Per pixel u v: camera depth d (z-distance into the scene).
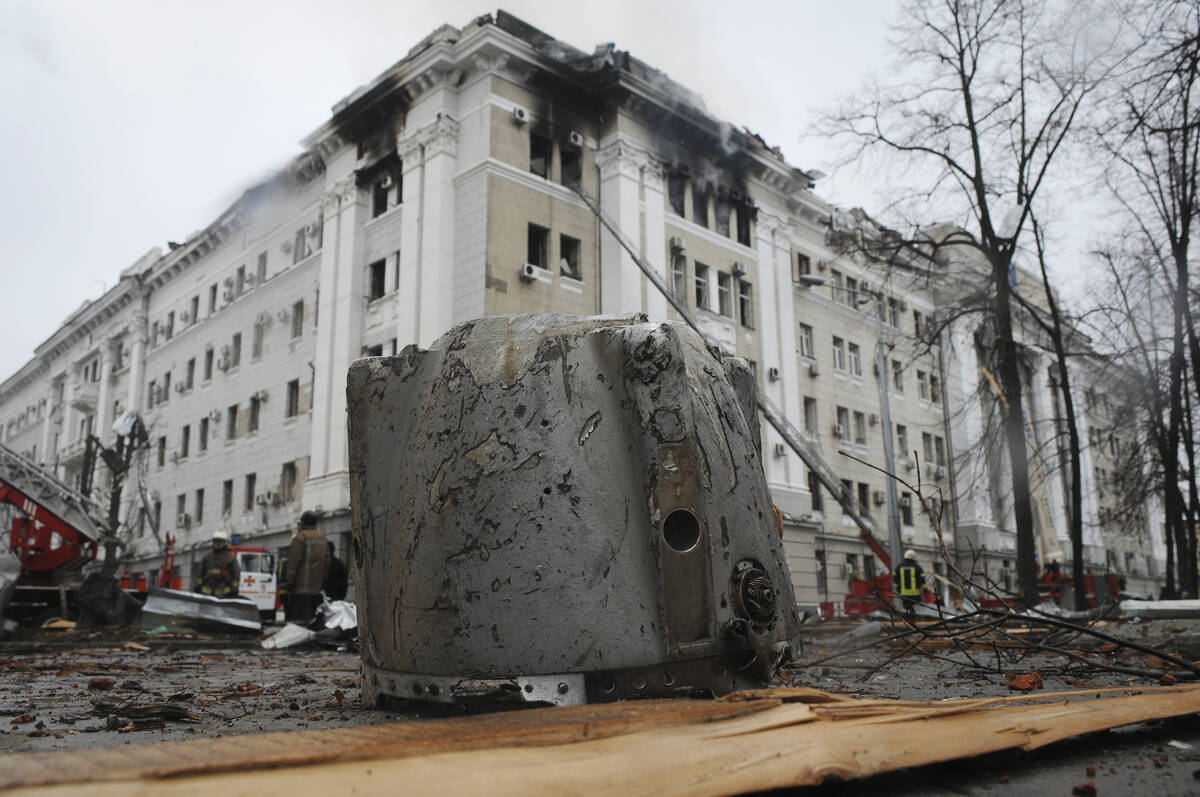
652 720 2.31
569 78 27.45
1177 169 15.41
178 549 37.41
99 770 1.54
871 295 25.64
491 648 3.16
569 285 26.86
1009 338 19.50
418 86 27.22
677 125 29.64
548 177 27.42
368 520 3.73
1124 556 52.50
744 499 3.41
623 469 3.25
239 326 36.28
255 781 1.57
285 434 31.88
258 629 13.59
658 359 3.25
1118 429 20.53
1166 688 3.64
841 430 35.81
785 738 2.18
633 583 3.15
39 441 58.41
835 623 18.33
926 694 4.90
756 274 32.62
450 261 25.81
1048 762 2.69
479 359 3.52
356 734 2.06
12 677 6.91
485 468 3.31
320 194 31.80
